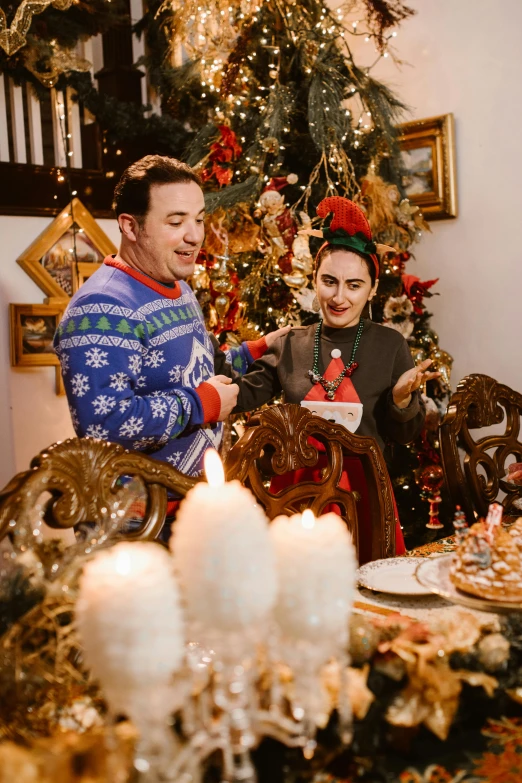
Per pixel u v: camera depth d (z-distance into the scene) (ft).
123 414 4.89
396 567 3.91
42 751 2.09
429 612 3.38
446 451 5.60
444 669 2.56
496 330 10.47
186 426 5.30
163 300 5.41
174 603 1.90
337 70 8.82
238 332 8.14
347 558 2.13
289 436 4.48
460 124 10.52
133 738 2.14
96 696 2.60
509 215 10.15
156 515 3.78
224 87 8.63
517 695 2.69
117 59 10.40
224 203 8.04
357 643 2.60
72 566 2.66
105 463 3.53
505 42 9.89
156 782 2.05
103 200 10.06
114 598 1.83
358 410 5.76
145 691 1.86
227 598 1.94
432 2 10.59
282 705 2.44
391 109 9.38
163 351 5.27
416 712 2.49
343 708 2.27
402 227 8.73
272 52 8.83
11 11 8.59
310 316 8.88
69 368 4.95
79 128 10.10
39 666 2.49
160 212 5.19
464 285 10.75
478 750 2.60
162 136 10.34
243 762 2.20
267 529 2.10
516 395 6.23
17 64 9.11
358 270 5.76
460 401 5.74
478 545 3.22
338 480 4.75
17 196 9.14
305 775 2.46
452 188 10.59
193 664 2.60
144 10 10.58
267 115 8.45
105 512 3.10
